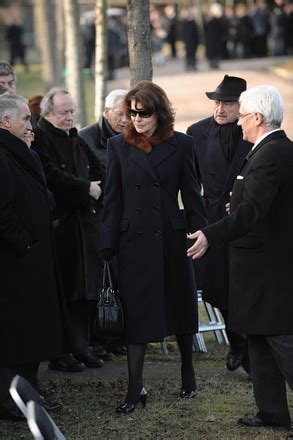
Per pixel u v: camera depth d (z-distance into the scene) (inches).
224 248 522.0
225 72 2524.6
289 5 2940.5
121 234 468.1
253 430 442.3
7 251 440.8
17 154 448.1
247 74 2427.4
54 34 2100.1
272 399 441.7
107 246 463.8
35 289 444.5
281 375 441.4
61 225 531.8
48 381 520.7
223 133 532.7
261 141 423.8
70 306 543.2
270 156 417.1
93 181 539.5
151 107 461.1
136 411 470.0
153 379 524.4
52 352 447.2
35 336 442.9
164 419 459.5
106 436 438.9
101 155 558.9
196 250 417.4
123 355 573.9
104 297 461.4
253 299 426.6
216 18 2630.4
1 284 440.5
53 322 449.1
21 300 441.7
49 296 448.8
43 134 525.3
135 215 465.4
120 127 556.1
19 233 436.8
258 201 414.3
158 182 467.2
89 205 528.4
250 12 2933.1
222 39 2815.0
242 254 429.1
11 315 440.5
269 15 3031.5
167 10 3782.0
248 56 2928.2
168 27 3403.1
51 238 455.2
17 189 443.5
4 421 457.4
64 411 472.1
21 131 450.6
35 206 447.5
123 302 466.0
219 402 483.8
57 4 2246.6
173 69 2775.6
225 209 530.3
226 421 455.8
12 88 554.3
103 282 463.8
